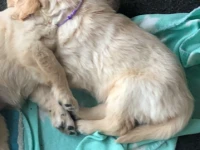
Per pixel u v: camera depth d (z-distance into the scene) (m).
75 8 0.49
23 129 0.53
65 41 0.49
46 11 0.49
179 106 0.48
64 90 0.50
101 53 0.49
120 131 0.50
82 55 0.49
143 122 0.50
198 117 0.53
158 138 0.49
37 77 0.51
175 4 0.59
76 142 0.52
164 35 0.56
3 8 0.60
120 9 0.59
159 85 0.47
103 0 0.51
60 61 0.51
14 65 0.50
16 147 0.53
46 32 0.49
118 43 0.48
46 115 0.54
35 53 0.49
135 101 0.48
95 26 0.49
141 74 0.48
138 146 0.51
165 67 0.48
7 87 0.51
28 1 0.49
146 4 0.59
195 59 0.53
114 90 0.49
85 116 0.52
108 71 0.49
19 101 0.53
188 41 0.54
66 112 0.52
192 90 0.54
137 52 0.48
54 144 0.53
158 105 0.47
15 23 0.50
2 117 0.53
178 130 0.49
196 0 0.59
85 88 0.52
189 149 0.52
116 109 0.49
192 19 0.56
